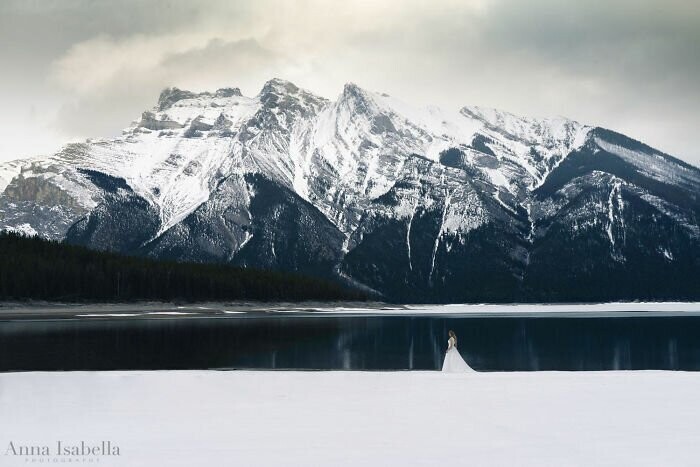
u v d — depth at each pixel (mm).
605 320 157125
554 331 110562
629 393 30578
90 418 24938
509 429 22703
